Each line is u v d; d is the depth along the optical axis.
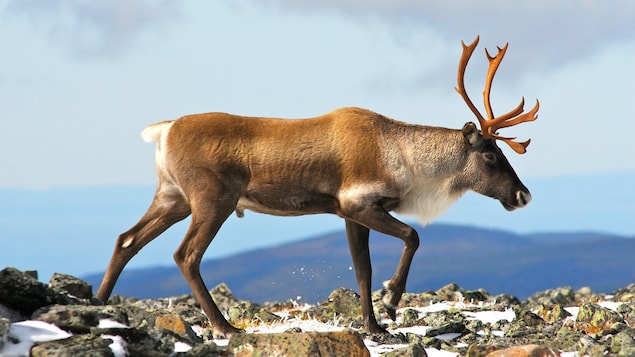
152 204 35.53
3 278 25.16
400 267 34.34
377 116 35.75
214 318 32.97
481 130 37.16
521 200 37.41
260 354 25.83
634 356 25.66
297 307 43.84
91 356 22.72
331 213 35.53
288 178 34.22
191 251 33.50
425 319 38.28
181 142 33.94
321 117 35.16
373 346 30.44
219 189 33.59
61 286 29.08
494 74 37.34
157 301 48.22
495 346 27.39
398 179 35.00
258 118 34.91
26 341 23.39
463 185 37.12
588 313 34.97
